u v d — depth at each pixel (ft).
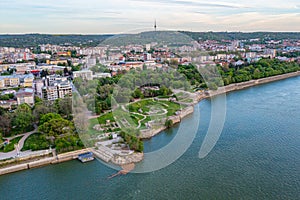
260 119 258.57
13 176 174.29
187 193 141.69
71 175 169.48
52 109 260.83
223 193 142.20
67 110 257.55
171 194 141.18
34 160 189.88
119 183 152.66
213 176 156.04
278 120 255.29
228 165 168.25
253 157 179.01
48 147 207.41
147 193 142.61
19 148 208.64
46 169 181.06
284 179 154.20
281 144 199.62
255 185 148.77
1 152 202.49
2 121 234.17
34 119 250.57
